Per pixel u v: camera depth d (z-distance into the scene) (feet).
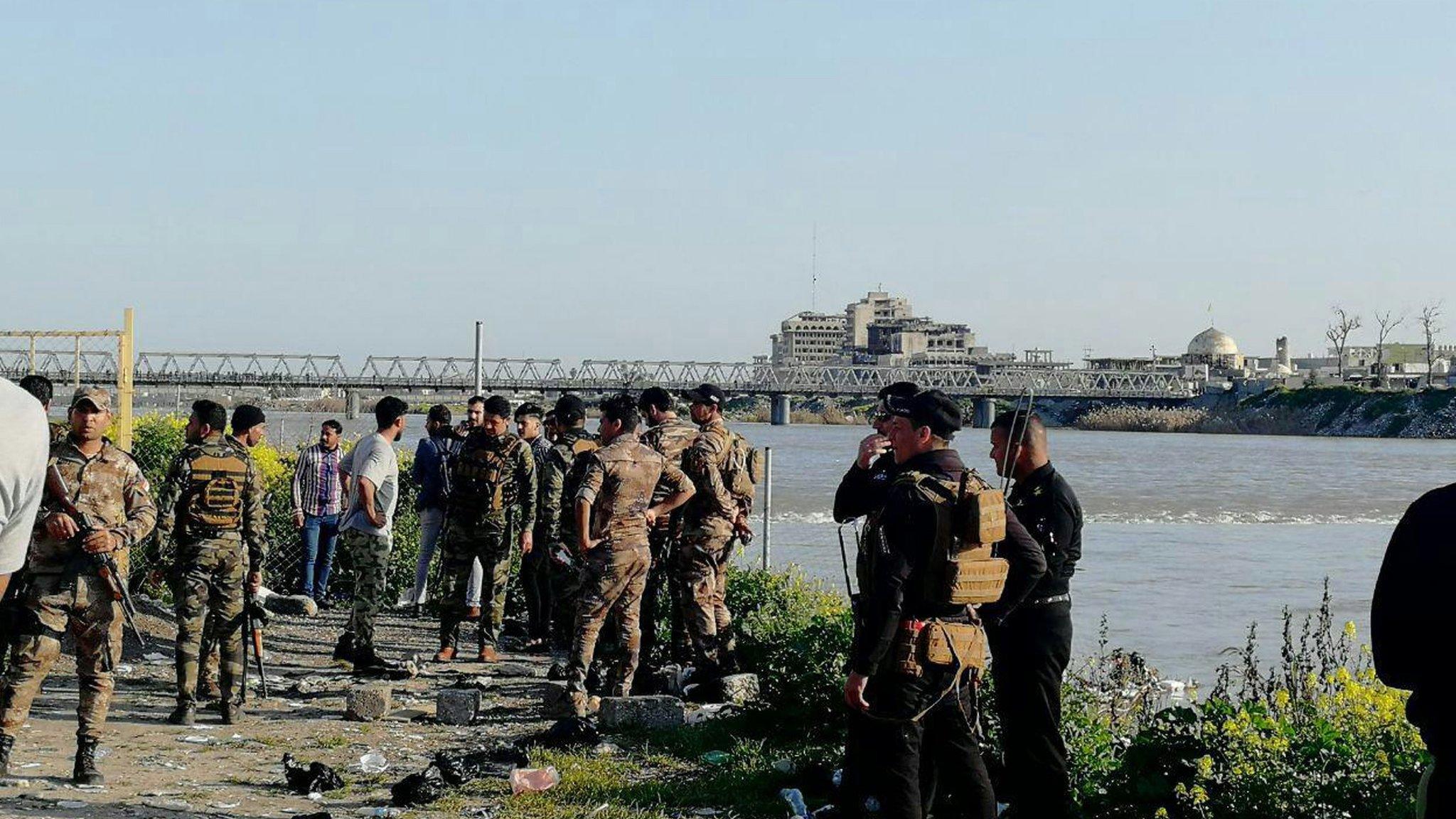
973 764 19.57
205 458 30.42
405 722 31.60
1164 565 86.58
